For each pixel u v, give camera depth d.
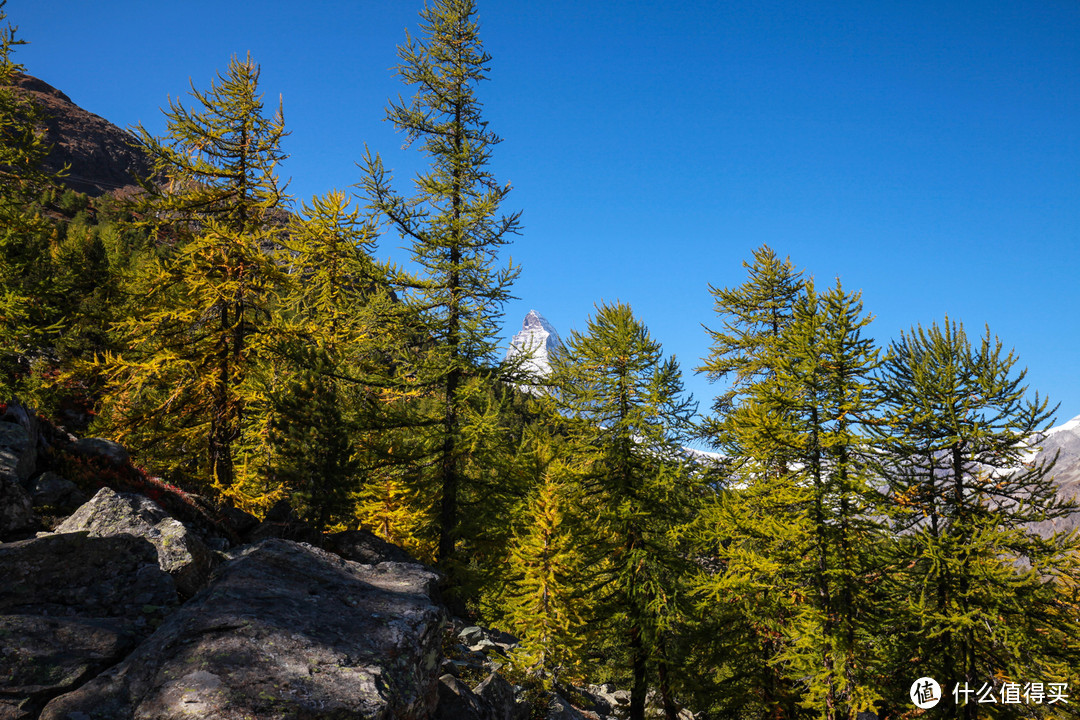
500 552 20.97
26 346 18.03
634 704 17.44
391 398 22.03
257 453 20.14
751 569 16.56
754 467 17.73
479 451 20.70
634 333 18.58
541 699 15.04
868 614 16.08
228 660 5.56
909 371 17.44
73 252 37.44
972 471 16.14
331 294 23.25
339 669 5.90
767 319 24.11
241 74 20.30
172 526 9.06
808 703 15.25
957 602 15.34
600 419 18.45
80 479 12.09
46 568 7.27
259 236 20.08
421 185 21.41
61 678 5.53
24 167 18.45
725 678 18.97
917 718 15.69
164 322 18.75
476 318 20.72
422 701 6.63
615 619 17.92
